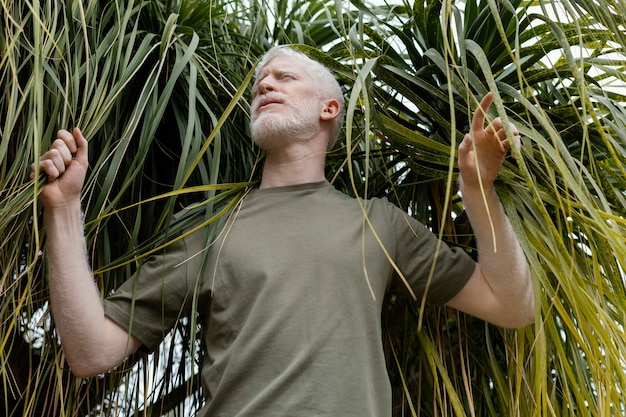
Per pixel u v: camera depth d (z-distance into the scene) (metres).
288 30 2.14
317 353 1.33
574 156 1.68
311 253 1.43
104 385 1.60
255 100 1.67
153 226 1.73
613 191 1.56
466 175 1.38
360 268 1.42
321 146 1.66
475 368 1.71
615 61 1.59
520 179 1.55
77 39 1.60
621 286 1.44
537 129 1.64
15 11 1.57
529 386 1.59
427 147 1.58
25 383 1.66
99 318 1.42
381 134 1.72
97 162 1.54
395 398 1.72
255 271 1.42
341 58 1.87
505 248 1.42
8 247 1.51
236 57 1.95
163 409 1.65
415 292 1.53
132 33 1.63
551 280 1.61
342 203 1.53
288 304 1.37
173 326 1.63
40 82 1.41
